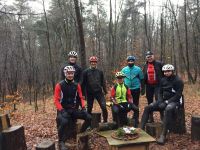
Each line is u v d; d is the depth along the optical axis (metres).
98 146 7.04
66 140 7.20
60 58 36.34
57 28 35.91
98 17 37.31
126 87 7.95
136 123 7.82
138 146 5.93
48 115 12.93
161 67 8.41
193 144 7.02
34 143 7.66
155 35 42.94
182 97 7.77
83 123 6.94
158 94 7.72
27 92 25.80
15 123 11.02
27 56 34.97
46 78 36.03
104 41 39.88
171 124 7.90
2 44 24.58
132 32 43.97
